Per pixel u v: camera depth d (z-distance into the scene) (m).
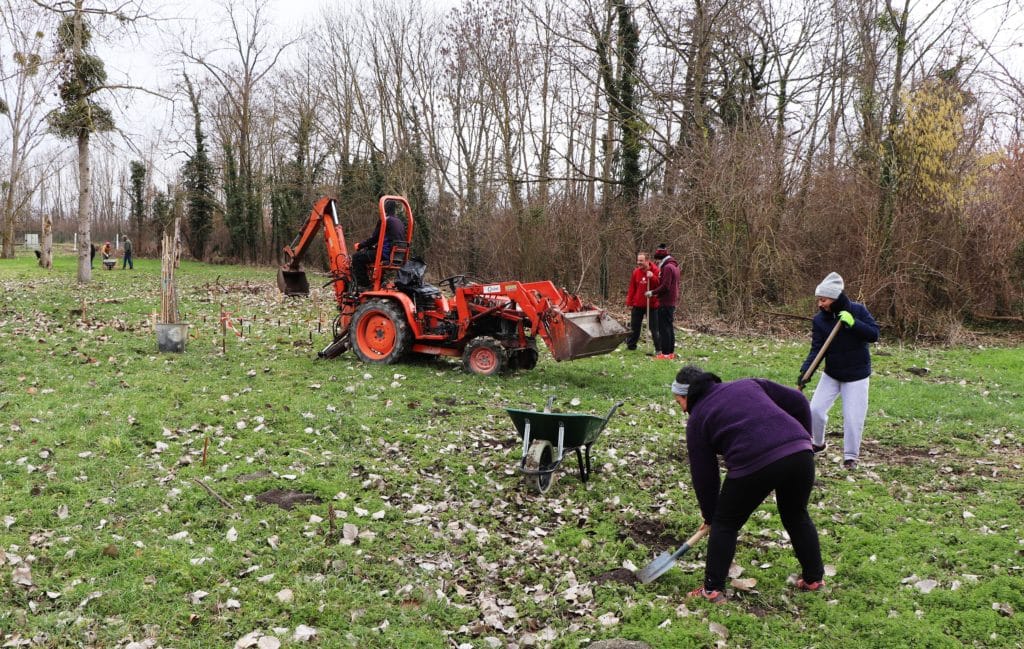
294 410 7.66
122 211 67.25
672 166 19.72
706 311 17.58
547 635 3.89
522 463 5.70
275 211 40.75
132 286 21.73
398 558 4.66
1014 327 16.27
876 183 16.22
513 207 24.20
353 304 10.84
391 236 10.56
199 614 3.85
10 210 39.81
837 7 21.00
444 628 3.94
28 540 4.51
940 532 5.14
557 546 4.96
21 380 8.38
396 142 31.98
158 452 6.25
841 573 4.58
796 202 17.48
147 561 4.32
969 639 3.84
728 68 23.06
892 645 3.77
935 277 16.22
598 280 22.92
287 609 3.96
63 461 5.88
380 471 6.07
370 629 3.83
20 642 3.49
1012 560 4.68
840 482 6.24
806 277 17.33
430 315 10.29
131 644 3.53
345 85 36.38
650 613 4.09
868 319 6.38
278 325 13.82
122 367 9.33
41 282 22.31
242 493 5.45
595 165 29.83
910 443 7.48
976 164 16.48
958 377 11.01
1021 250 16.12
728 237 17.02
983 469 6.64
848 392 6.53
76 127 21.88
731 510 4.06
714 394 4.12
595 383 9.84
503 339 10.12
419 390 8.87
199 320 14.42
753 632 3.90
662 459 6.80
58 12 21.02
